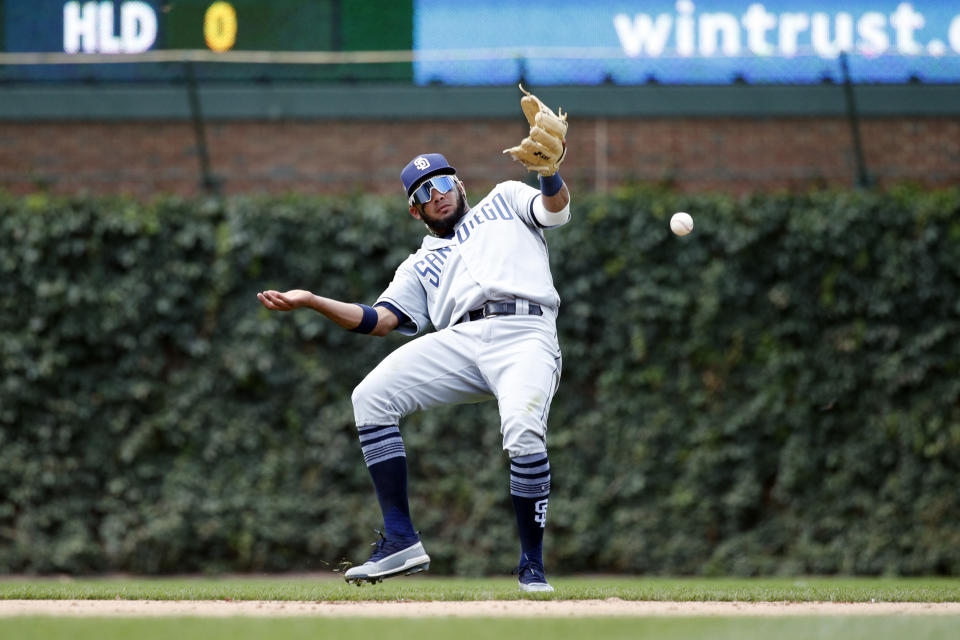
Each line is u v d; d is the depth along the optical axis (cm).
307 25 4266
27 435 3806
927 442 3706
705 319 3769
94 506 3816
